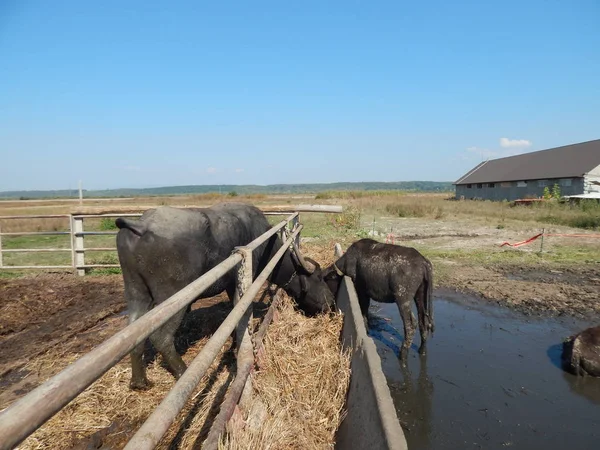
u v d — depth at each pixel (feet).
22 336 19.08
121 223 12.54
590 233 52.13
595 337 17.28
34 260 38.70
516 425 14.05
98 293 26.30
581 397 15.78
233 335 15.76
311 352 14.62
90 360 3.88
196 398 12.53
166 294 13.38
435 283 30.99
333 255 31.96
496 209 83.20
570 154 117.80
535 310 25.11
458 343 20.74
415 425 14.10
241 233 16.57
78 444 10.94
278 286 20.90
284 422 10.69
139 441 4.48
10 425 2.85
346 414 11.29
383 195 154.10
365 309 22.06
